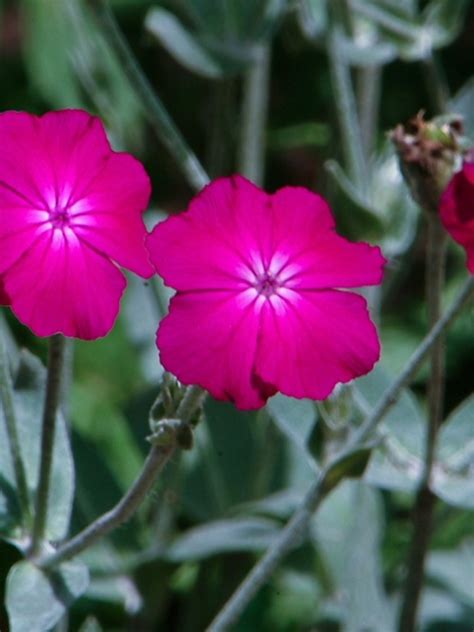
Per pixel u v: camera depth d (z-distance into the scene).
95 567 0.43
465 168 0.32
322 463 0.37
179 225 0.31
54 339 0.33
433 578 0.45
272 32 0.44
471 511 0.46
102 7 0.40
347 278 0.31
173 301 0.30
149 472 0.32
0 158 0.31
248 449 0.45
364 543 0.42
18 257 0.31
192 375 0.30
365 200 0.42
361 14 0.44
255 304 0.30
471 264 0.31
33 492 0.35
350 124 0.43
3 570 0.39
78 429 0.46
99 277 0.31
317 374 0.30
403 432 0.39
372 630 0.42
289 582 0.44
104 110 0.47
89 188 0.31
